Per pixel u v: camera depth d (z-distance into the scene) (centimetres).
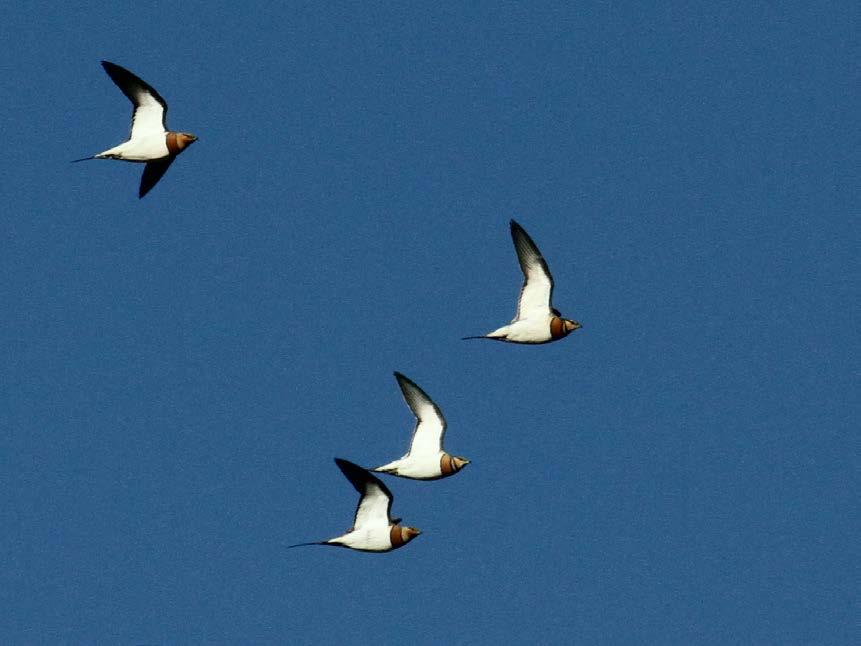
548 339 7481
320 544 7262
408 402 7388
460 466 7344
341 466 7206
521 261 7494
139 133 7438
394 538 7225
